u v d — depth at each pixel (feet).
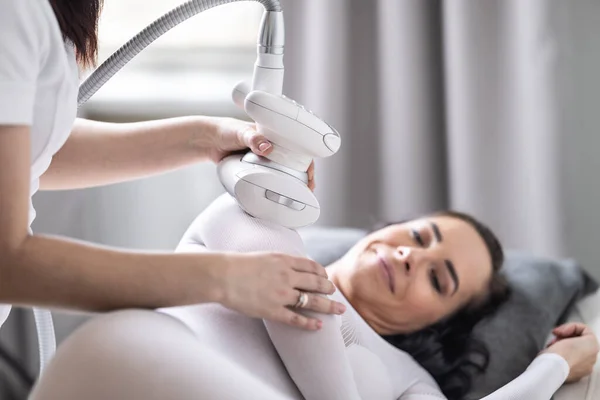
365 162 7.36
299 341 3.33
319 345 3.31
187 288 2.75
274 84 3.47
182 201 7.73
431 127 7.20
